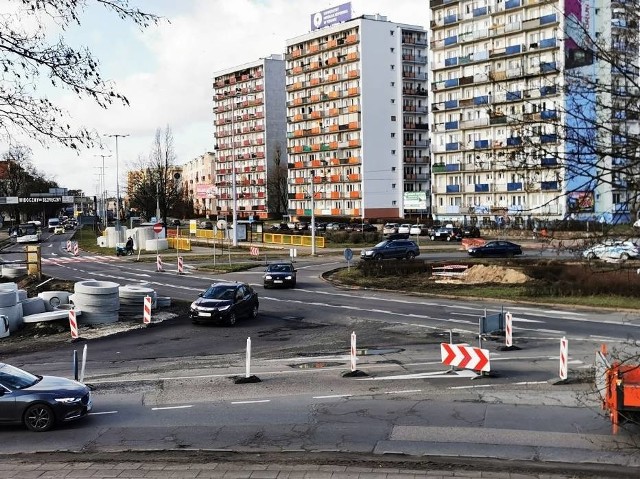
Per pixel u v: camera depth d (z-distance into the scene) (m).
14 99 7.73
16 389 13.71
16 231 102.06
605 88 7.33
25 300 27.91
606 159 7.44
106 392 16.67
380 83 109.00
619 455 11.34
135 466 11.25
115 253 68.50
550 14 79.81
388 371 18.31
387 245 52.81
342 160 110.88
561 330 24.28
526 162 7.69
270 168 135.62
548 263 39.94
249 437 12.85
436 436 12.58
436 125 93.44
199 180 170.75
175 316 29.36
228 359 20.59
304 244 71.62
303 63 120.38
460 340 22.83
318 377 17.77
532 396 15.31
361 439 12.53
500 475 10.42
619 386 11.95
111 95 8.09
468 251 55.28
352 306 31.78
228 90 145.25
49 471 11.04
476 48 89.00
